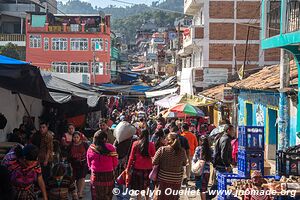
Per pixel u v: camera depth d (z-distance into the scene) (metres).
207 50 35.66
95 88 26.48
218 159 10.71
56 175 8.95
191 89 33.31
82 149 11.16
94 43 57.97
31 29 58.25
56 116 17.81
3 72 8.68
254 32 35.22
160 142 11.65
